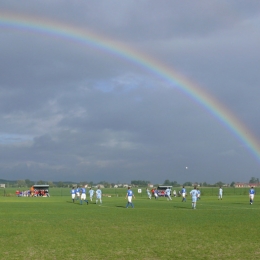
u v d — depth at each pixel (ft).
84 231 101.55
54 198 336.29
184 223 119.14
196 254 71.72
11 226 112.16
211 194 419.33
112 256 70.18
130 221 125.49
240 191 519.60
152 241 85.66
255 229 104.47
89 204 228.22
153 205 214.69
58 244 81.97
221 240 86.63
